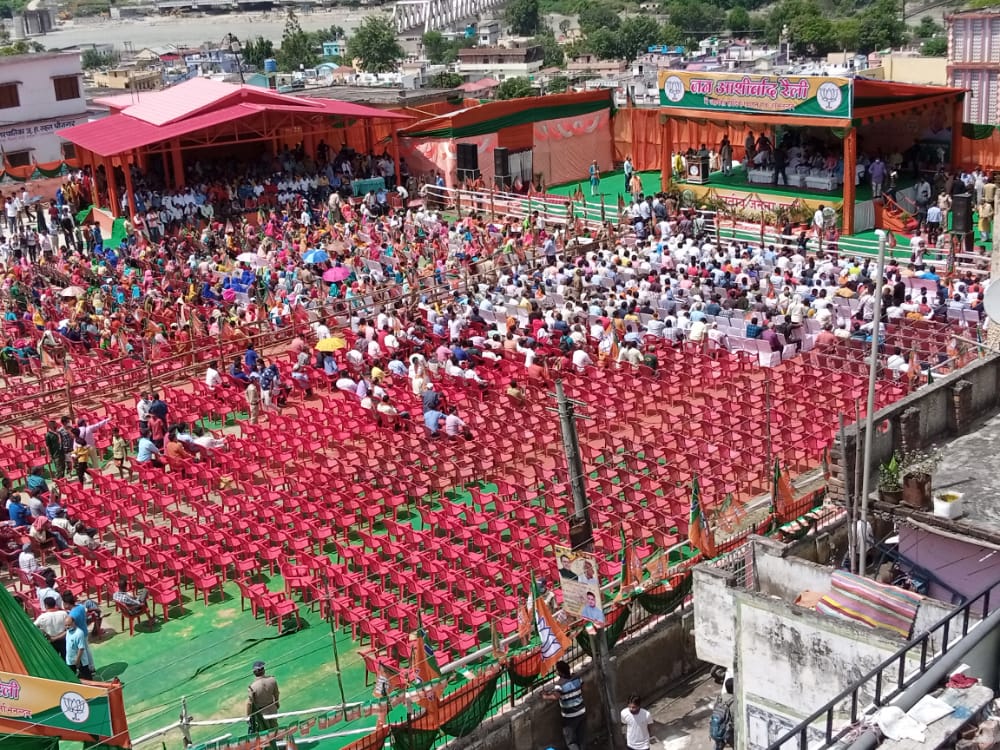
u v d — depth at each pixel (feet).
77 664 74.54
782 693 55.42
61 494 97.96
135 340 126.21
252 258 155.84
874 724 40.40
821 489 83.76
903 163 185.98
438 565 80.84
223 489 96.17
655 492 91.76
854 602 53.72
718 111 173.47
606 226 167.32
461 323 126.31
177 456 100.37
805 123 163.02
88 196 192.54
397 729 62.54
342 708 66.54
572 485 71.77
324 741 69.10
